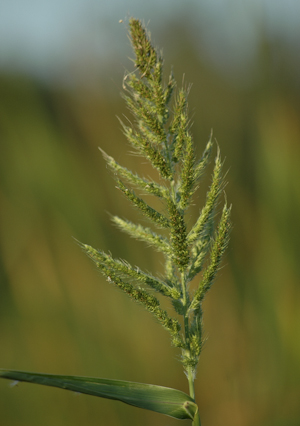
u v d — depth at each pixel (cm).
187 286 101
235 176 269
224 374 239
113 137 273
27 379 91
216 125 278
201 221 95
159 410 95
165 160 93
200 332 97
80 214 262
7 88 285
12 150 275
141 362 243
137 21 90
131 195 95
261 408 228
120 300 256
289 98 270
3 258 264
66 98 294
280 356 235
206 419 233
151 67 90
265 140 267
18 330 250
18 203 269
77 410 231
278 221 257
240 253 259
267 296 247
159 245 96
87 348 246
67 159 271
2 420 226
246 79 284
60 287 258
